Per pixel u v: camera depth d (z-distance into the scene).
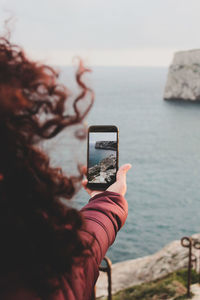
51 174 0.62
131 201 37.19
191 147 71.44
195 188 43.28
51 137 0.62
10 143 0.56
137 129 90.81
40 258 0.57
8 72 0.58
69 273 0.62
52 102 0.60
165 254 13.65
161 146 71.69
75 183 0.66
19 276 0.55
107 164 1.32
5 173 0.56
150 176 48.84
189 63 135.50
